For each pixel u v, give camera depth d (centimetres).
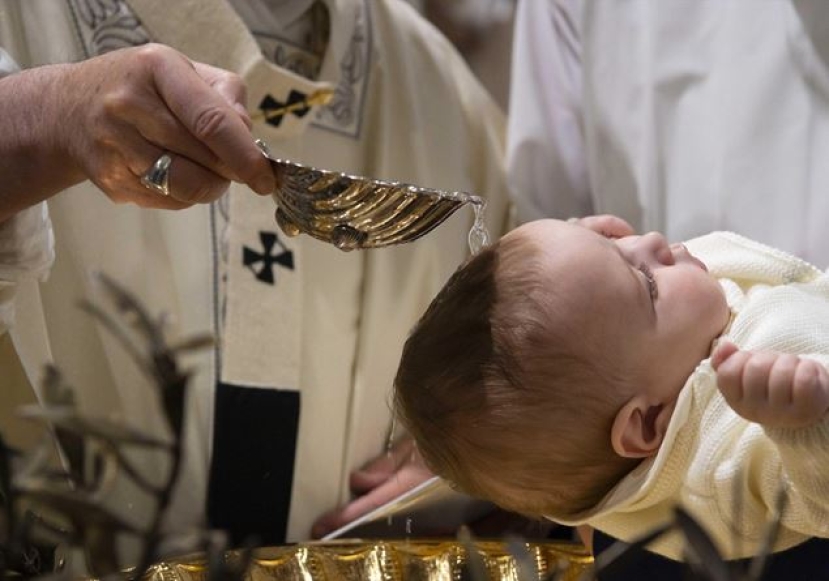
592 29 284
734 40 273
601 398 176
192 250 240
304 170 148
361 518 234
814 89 266
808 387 145
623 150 281
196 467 238
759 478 167
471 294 183
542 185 293
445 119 277
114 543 89
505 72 424
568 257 178
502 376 178
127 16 235
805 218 264
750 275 196
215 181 161
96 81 163
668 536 170
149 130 158
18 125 170
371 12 268
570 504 187
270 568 201
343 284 256
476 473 187
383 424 263
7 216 180
